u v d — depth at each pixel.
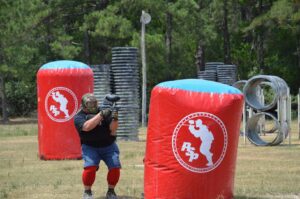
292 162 25.84
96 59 70.12
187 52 75.75
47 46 67.38
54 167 24.59
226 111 15.16
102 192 18.47
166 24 67.94
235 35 85.25
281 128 33.31
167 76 67.75
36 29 64.75
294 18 62.94
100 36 64.75
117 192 18.53
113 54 38.28
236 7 80.19
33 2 63.75
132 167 24.38
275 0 76.00
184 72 73.12
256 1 78.00
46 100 26.81
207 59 85.94
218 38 84.44
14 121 68.06
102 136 16.53
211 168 15.17
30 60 65.19
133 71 37.97
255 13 78.81
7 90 76.25
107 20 60.47
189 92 15.12
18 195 18.28
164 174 15.25
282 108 33.53
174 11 64.12
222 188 15.36
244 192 18.28
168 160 15.20
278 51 79.81
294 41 77.88
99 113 16.38
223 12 77.56
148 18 53.97
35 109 77.88
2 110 72.56
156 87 15.43
